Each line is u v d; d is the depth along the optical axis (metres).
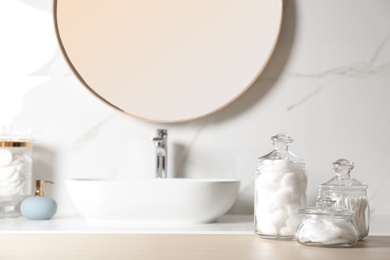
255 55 2.09
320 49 2.13
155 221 1.80
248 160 2.11
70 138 2.12
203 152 2.12
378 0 2.13
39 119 2.12
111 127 2.12
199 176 2.11
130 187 1.76
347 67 2.13
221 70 2.09
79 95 2.12
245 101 2.12
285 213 1.53
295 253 1.31
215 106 2.09
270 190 1.55
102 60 2.09
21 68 2.12
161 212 1.78
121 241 1.43
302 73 2.12
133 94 2.09
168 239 1.47
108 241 1.43
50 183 2.11
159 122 2.09
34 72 2.12
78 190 1.79
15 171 1.94
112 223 1.80
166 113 2.09
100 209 1.78
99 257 1.23
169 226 1.76
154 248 1.33
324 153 2.12
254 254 1.28
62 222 1.83
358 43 2.13
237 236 1.57
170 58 2.09
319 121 2.12
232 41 2.09
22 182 1.97
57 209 2.08
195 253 1.28
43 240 1.44
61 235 1.53
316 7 2.13
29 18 2.12
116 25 2.09
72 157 2.12
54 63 2.12
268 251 1.33
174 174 2.11
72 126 2.12
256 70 2.09
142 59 2.09
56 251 1.29
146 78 2.09
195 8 2.10
